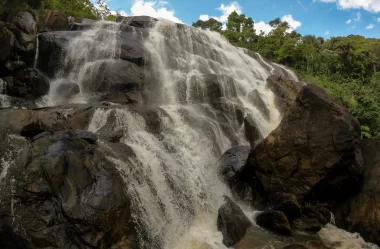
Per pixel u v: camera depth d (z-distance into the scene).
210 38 24.53
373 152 12.16
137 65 17.69
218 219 10.44
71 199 8.12
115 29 20.17
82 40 17.41
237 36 41.88
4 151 9.08
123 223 8.59
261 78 24.02
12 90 14.36
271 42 38.91
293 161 11.35
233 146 15.66
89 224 7.94
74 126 11.61
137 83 16.16
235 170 12.49
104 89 15.48
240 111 17.03
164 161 11.47
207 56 22.62
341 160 11.10
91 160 8.98
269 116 19.27
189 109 16.22
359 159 11.65
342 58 34.53
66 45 16.81
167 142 13.01
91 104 13.31
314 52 34.88
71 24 20.42
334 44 42.72
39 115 11.17
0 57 14.91
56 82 16.11
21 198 8.19
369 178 11.54
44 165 8.37
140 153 11.00
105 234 8.09
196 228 10.45
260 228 10.66
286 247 9.64
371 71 35.06
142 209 9.30
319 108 11.42
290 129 11.59
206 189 11.71
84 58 16.92
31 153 8.83
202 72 20.02
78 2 24.88
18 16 16.20
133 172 9.78
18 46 15.71
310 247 9.73
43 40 16.80
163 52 19.69
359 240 10.44
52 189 8.20
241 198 12.10
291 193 11.27
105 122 12.20
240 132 16.67
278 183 11.45
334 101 11.91
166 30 21.77
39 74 15.05
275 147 11.59
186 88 17.58
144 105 15.84
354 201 11.45
